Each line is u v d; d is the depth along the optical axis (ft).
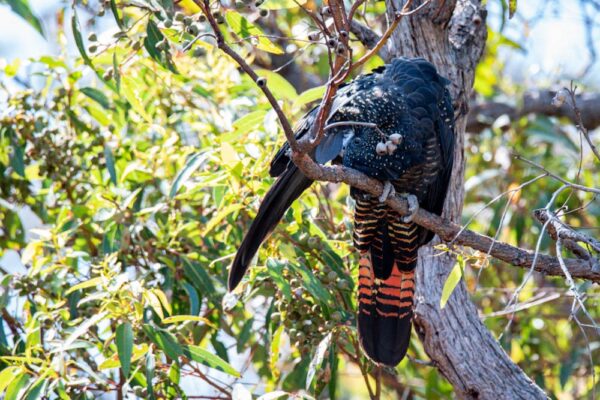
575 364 40.27
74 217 35.14
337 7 22.58
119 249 33.04
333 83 22.40
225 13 28.94
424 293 31.94
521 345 40.91
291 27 43.57
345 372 44.37
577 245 28.71
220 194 31.48
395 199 29.86
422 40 33.55
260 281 31.50
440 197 32.65
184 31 25.14
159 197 36.76
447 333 31.07
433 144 30.45
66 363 29.48
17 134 36.01
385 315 31.73
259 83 21.33
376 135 29.30
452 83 33.55
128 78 33.60
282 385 36.09
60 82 36.55
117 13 27.71
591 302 40.32
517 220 42.34
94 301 32.12
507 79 53.52
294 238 32.86
